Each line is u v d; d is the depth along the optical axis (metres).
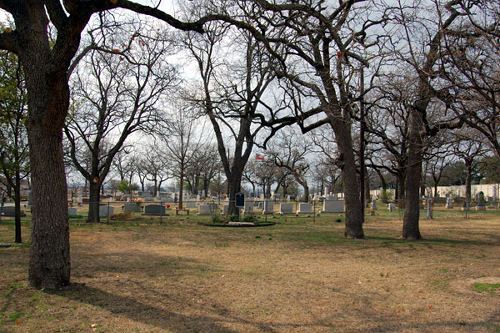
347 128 19.23
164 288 9.09
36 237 8.71
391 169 47.06
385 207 51.56
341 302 8.23
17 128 15.77
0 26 16.16
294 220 30.95
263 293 8.81
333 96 17.11
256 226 25.55
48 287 8.64
